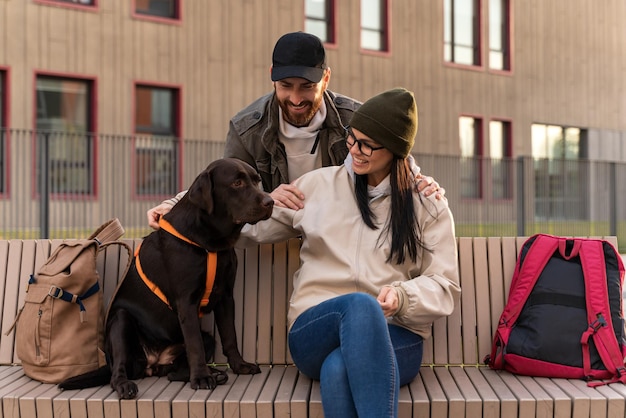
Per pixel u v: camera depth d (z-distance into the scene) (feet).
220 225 9.18
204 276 9.27
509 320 9.74
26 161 38.52
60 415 8.56
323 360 8.62
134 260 9.90
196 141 41.57
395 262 9.32
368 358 7.50
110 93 44.14
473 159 47.06
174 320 9.57
